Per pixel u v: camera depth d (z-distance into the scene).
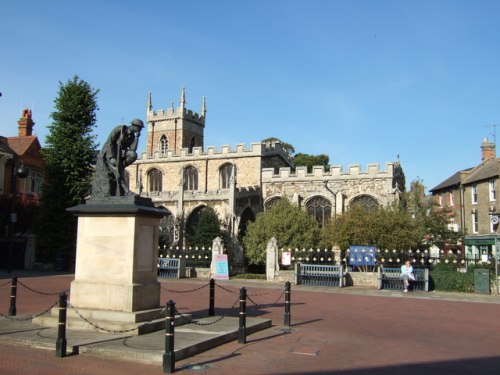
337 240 33.22
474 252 46.03
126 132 12.79
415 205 40.12
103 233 11.97
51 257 39.44
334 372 9.09
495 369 9.66
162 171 58.88
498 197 43.88
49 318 11.97
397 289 27.80
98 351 9.59
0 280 27.39
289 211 41.00
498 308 19.95
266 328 13.54
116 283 11.63
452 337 13.09
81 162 40.62
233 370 9.00
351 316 16.69
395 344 11.95
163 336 10.82
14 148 47.62
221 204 48.19
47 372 8.42
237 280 32.09
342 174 50.47
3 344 10.39
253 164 54.41
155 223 12.56
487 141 52.41
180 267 33.25
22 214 39.03
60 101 40.72
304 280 29.78
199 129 75.25
